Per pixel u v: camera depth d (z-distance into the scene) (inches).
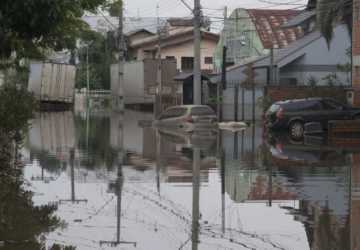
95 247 404.5
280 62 1909.4
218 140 1247.5
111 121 1882.4
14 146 888.9
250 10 2559.1
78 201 570.9
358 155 937.5
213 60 2989.7
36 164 839.1
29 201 564.7
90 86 3511.3
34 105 948.0
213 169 797.2
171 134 1407.5
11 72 1910.7
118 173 765.3
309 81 1780.3
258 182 684.1
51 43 737.6
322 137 1305.4
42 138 1248.8
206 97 2162.9
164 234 444.8
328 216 505.4
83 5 673.6
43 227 460.4
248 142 1194.0
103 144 1144.8
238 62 2480.3
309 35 1994.3
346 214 511.8
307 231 453.1
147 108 2642.7
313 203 560.1
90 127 1605.6
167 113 1651.1
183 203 568.7
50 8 498.6
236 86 1817.2
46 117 2063.2
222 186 661.9
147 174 757.3
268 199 584.7
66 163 856.3
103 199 584.4
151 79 2620.6
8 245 406.0
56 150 1027.3
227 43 2662.4
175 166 829.8
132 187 658.8
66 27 721.0
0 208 527.8
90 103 3235.7
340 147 1066.1
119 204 560.1
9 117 771.4
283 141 1212.5
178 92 2600.9
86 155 959.0
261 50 2399.1
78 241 420.2
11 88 965.2
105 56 3489.2
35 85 2576.3
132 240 426.0
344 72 1793.8
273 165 826.2
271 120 1395.2
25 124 849.5
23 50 724.7
